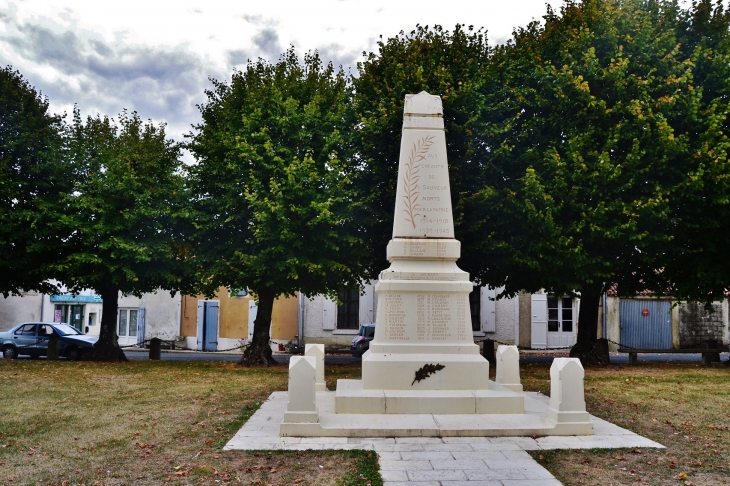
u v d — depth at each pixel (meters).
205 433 9.09
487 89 19.06
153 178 22.17
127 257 20.98
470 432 8.77
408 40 21.05
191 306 36.31
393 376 10.44
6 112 22.23
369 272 22.17
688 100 17.02
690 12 19.52
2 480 6.86
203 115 22.25
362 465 7.29
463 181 18.53
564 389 9.04
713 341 22.52
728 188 16.45
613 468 7.27
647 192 16.95
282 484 6.70
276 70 22.17
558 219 17.69
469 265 19.78
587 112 17.64
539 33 20.75
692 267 19.00
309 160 18.39
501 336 33.31
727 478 6.91
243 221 20.36
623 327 32.41
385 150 18.81
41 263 22.19
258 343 21.36
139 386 14.60
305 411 8.84
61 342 25.94
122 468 7.30
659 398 12.51
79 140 23.27
